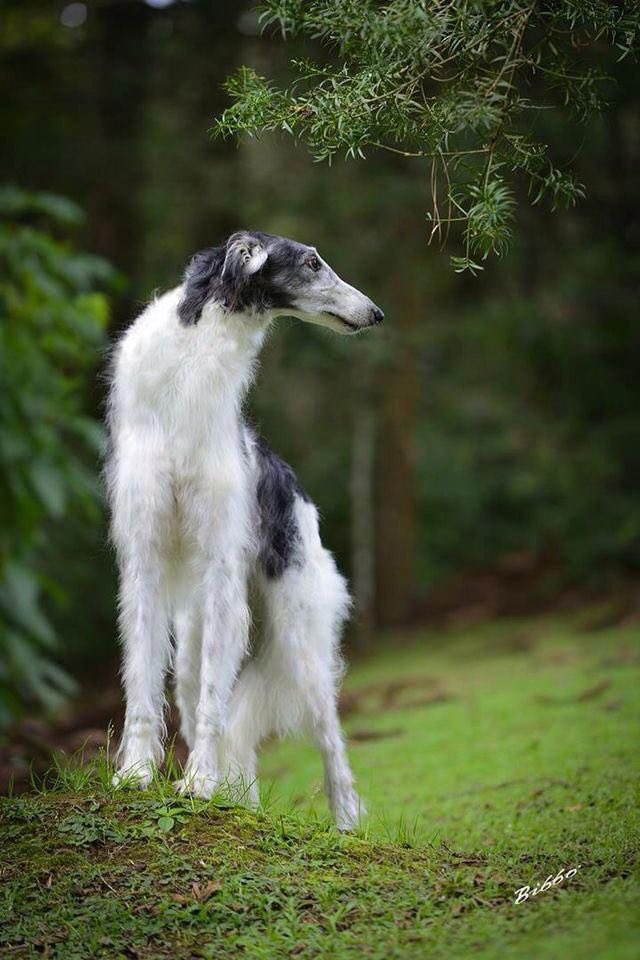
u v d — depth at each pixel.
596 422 24.11
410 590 23.16
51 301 12.95
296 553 8.01
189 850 6.42
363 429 23.88
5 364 12.84
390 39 6.45
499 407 25.50
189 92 22.45
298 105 6.81
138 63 22.02
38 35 20.20
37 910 5.97
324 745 8.08
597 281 22.83
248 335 7.39
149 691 7.18
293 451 25.05
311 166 21.89
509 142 6.99
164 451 7.20
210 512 7.21
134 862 6.30
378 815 9.14
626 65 17.97
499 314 22.86
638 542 21.98
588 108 7.04
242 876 6.17
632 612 18.75
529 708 13.02
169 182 22.48
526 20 6.62
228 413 7.30
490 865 6.73
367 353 21.89
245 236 7.34
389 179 20.89
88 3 20.97
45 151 21.53
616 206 22.47
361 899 6.03
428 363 26.09
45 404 13.23
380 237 21.67
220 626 7.21
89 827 6.55
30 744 11.91
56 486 12.98
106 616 22.02
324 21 6.69
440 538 25.97
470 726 12.66
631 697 12.50
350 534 25.67
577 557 22.25
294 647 7.96
